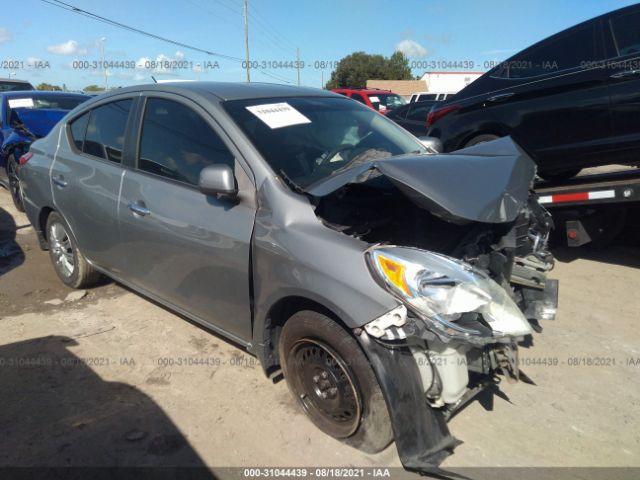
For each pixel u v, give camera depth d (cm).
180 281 312
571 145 491
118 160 351
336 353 238
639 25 445
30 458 245
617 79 452
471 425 270
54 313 400
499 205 241
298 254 239
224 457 247
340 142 317
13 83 1365
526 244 319
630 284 443
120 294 434
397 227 295
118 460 244
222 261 276
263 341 271
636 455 246
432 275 213
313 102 347
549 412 279
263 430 265
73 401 289
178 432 264
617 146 461
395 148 339
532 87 510
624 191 434
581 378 309
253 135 283
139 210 321
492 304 221
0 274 486
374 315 214
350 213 285
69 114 424
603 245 504
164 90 330
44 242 465
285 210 253
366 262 223
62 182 397
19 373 317
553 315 298
